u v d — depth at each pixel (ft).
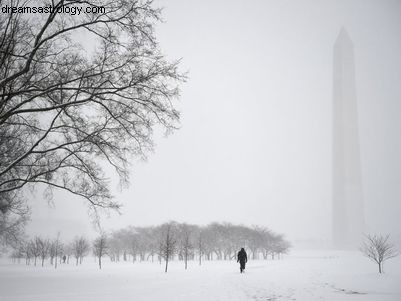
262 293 40.93
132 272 87.66
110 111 44.19
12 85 41.65
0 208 66.95
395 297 36.86
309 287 46.85
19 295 42.93
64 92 44.50
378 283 51.47
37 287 53.01
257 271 81.35
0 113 40.14
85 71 42.80
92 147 48.37
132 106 46.88
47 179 48.91
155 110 46.62
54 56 44.83
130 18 43.88
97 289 48.47
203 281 57.36
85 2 42.29
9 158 52.75
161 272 85.10
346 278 59.82
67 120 47.93
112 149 48.26
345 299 35.68
